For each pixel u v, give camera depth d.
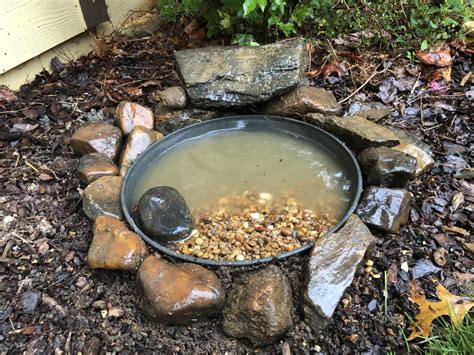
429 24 1.07
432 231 0.73
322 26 1.11
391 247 0.71
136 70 1.09
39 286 0.68
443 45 1.07
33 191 0.82
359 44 1.09
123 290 0.67
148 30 1.22
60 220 0.77
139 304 0.64
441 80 1.02
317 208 0.76
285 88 0.89
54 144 0.91
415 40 1.07
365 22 1.10
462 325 0.60
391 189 0.74
